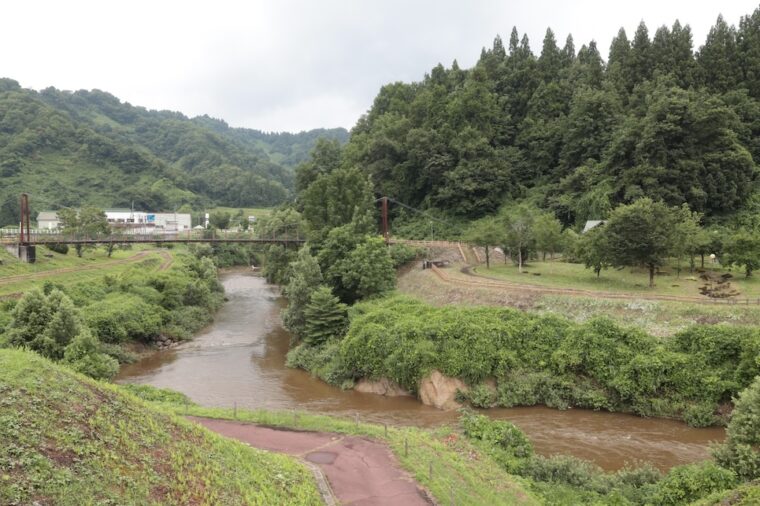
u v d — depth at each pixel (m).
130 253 108.75
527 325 41.00
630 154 85.12
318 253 66.81
